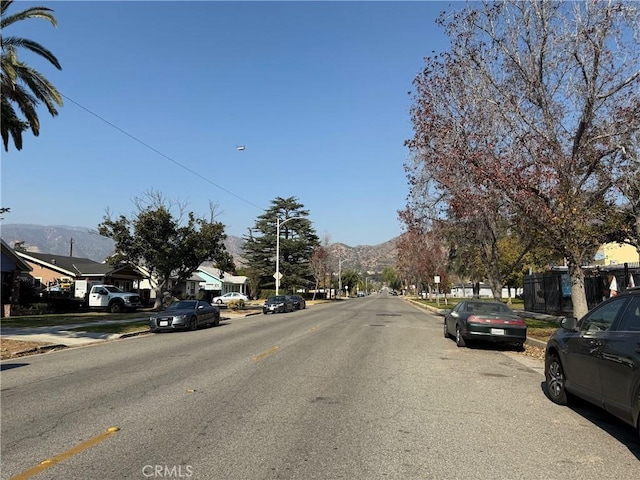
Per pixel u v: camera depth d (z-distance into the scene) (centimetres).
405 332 2070
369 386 930
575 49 1449
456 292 10825
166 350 1488
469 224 2506
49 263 4809
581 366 708
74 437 611
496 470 517
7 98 2258
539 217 1576
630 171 1523
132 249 3647
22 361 1326
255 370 1095
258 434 626
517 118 1616
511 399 845
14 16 2172
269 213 7638
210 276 7694
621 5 1373
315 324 2498
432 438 621
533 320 2470
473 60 1695
